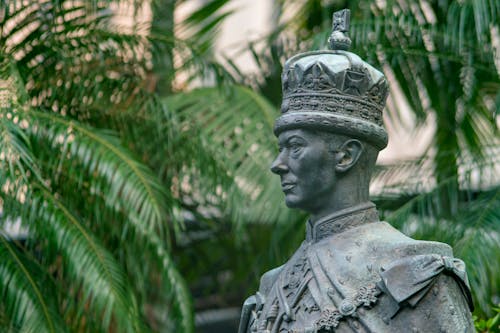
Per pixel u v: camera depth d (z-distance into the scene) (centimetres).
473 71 1069
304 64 561
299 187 559
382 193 1070
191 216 1274
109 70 1152
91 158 1054
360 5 1127
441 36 1070
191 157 1113
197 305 1397
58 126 1040
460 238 970
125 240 1048
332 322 528
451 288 525
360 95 559
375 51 1052
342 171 556
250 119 1117
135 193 1017
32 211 1004
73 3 1129
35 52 1125
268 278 578
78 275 985
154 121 1138
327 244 553
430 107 1118
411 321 520
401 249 536
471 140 1119
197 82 1314
